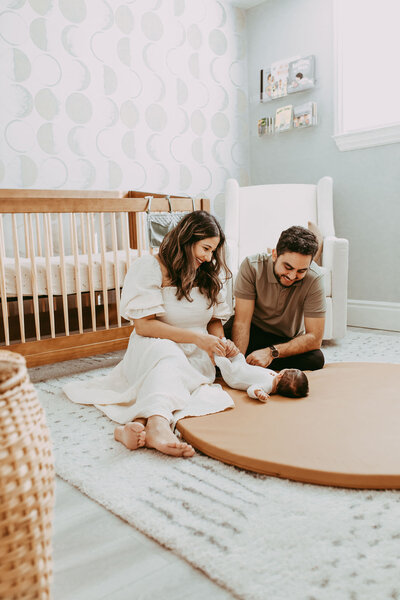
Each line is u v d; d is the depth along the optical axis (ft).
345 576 2.57
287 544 2.86
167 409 4.49
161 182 11.38
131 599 2.52
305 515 3.17
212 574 2.64
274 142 12.27
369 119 10.55
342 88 10.66
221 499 3.41
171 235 5.36
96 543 3.01
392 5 9.94
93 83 10.18
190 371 5.02
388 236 10.20
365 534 2.95
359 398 4.99
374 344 8.73
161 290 5.44
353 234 10.81
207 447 4.09
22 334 6.89
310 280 5.90
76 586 2.63
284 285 5.83
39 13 9.39
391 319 10.24
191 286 5.35
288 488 3.55
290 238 5.39
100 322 8.96
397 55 9.99
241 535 2.96
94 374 7.26
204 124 12.01
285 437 4.12
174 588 2.59
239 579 2.58
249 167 13.03
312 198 10.50
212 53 12.00
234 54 12.42
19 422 1.94
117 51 10.45
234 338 6.10
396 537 2.91
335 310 8.48
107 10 10.24
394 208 10.03
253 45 12.48
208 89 12.00
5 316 6.77
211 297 5.62
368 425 4.29
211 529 3.04
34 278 6.93
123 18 10.48
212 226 5.20
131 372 5.35
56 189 9.77
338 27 10.48
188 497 3.45
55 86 9.70
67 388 5.95
